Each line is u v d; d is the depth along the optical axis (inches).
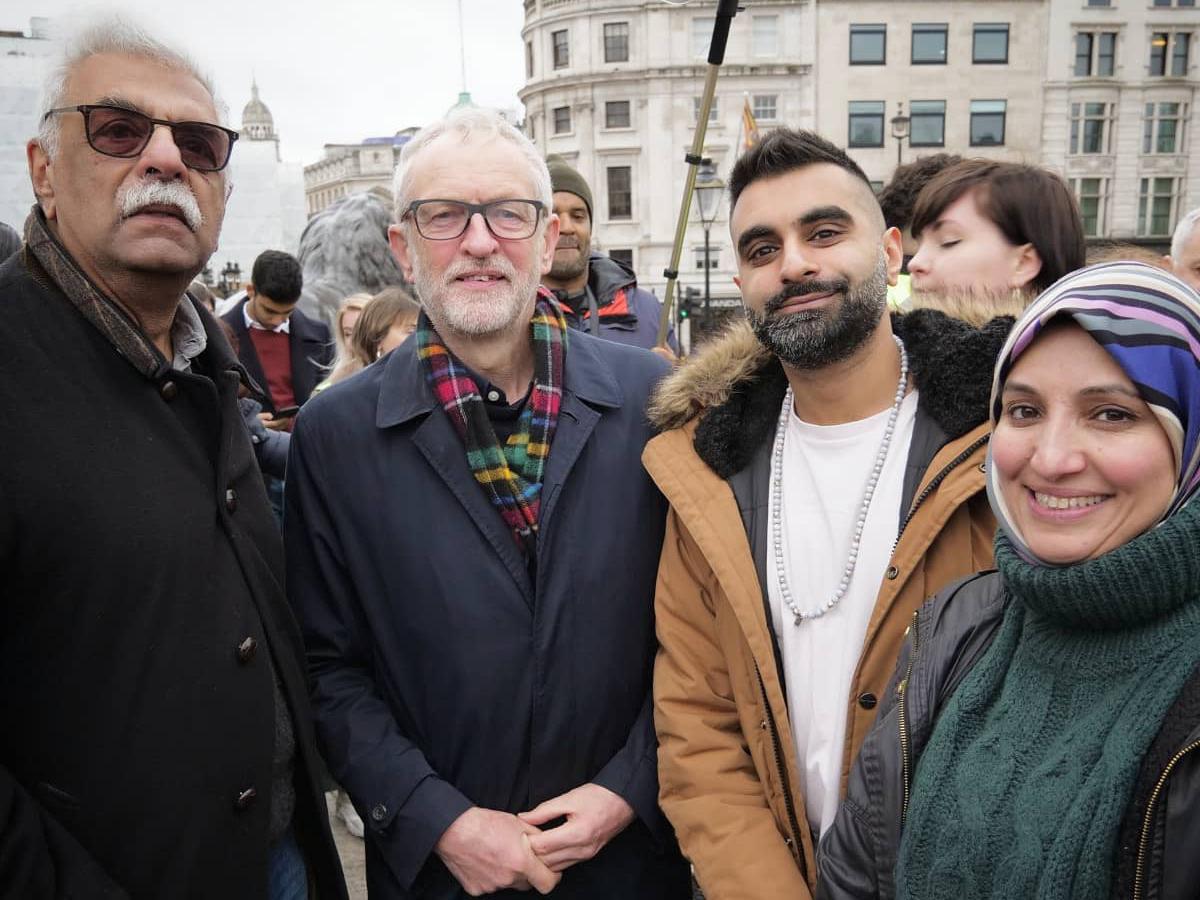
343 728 64.8
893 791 46.7
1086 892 34.6
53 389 49.8
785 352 58.9
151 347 54.1
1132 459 36.7
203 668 52.7
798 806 57.4
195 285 185.2
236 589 55.9
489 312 63.9
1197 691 34.1
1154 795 33.6
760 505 62.7
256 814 55.7
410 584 64.1
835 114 1146.7
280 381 183.5
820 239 57.7
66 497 48.2
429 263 65.2
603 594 65.5
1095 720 37.0
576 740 64.7
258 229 517.3
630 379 71.9
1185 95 1119.0
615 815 62.8
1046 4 1112.8
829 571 59.5
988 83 1131.9
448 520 64.5
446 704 63.7
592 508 66.4
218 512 56.1
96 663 49.1
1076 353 38.0
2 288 51.1
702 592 64.6
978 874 38.5
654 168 1168.2
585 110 1186.0
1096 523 37.9
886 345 61.2
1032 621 41.6
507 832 60.2
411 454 65.9
